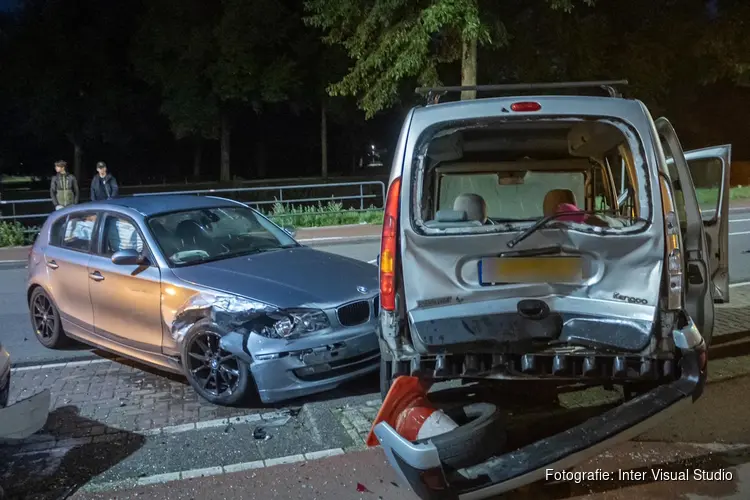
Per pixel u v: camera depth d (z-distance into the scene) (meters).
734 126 32.00
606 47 21.27
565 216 4.28
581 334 3.74
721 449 4.23
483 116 3.89
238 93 29.97
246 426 4.89
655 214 3.72
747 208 18.77
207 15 30.34
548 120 3.87
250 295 5.18
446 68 21.83
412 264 3.87
